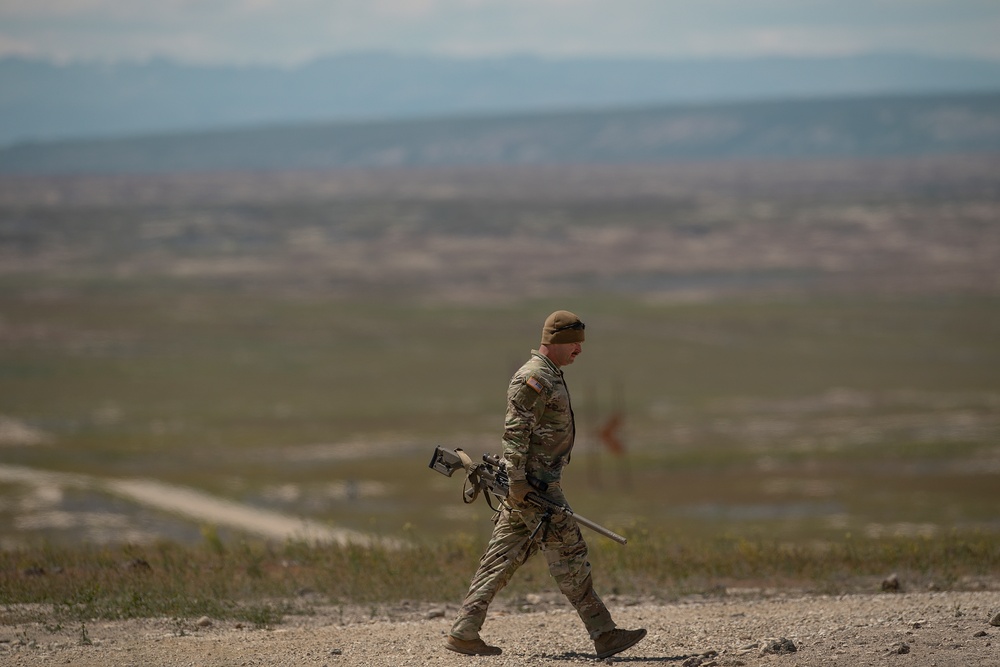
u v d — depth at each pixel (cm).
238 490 17988
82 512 15312
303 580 3622
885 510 16150
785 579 3772
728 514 16300
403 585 3553
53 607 3206
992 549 4312
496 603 3400
